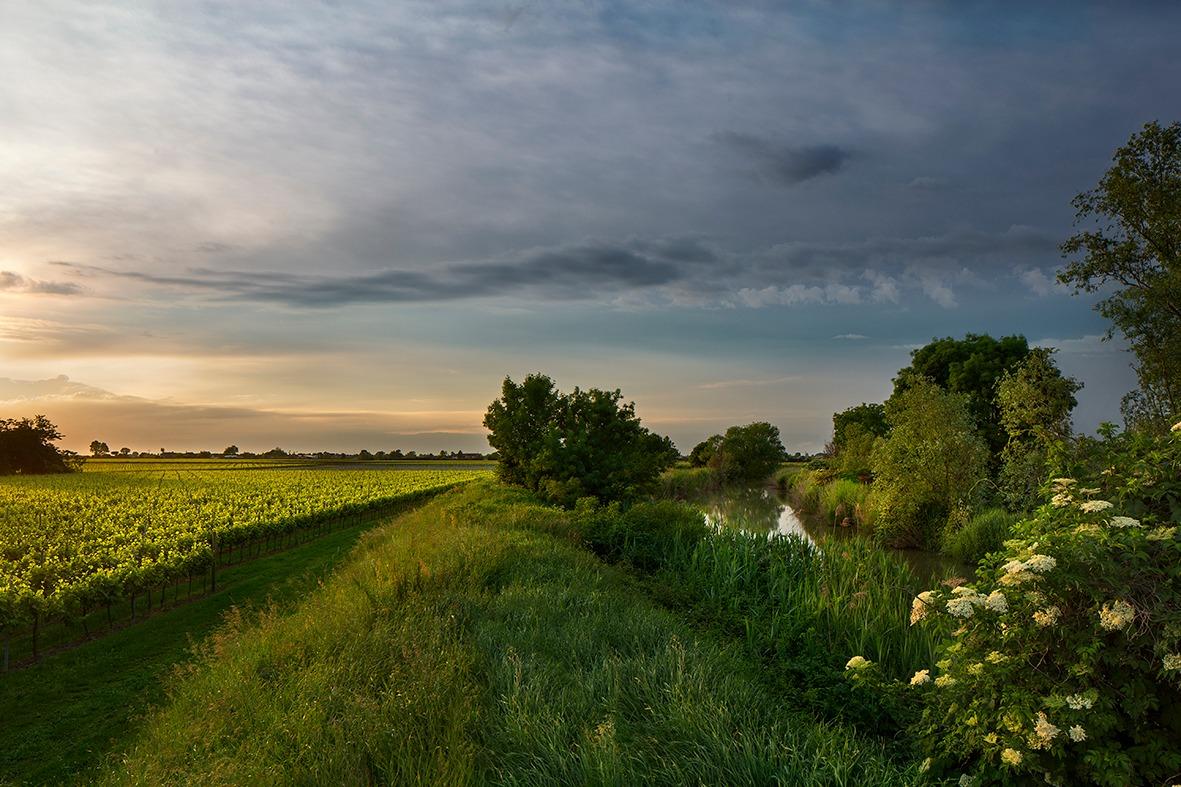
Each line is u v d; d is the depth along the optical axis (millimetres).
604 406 36344
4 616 11734
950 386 40188
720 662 9047
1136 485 5691
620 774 5418
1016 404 25781
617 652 8898
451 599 10688
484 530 18141
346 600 10820
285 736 6379
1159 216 22172
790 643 11688
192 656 12156
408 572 12078
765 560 17891
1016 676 5496
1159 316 21281
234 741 6492
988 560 6352
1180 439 5785
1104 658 5090
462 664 7855
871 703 8406
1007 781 5375
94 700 10211
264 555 25719
